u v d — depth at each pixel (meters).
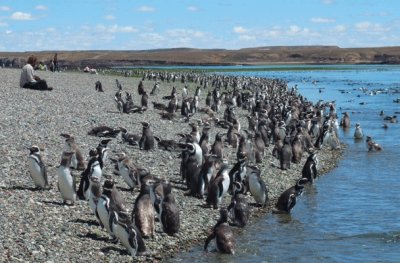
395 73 191.75
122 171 22.59
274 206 24.22
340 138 46.75
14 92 50.28
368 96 92.19
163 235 18.83
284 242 19.56
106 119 40.38
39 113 39.41
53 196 20.58
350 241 19.89
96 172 20.52
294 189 23.45
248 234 20.38
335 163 35.22
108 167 25.88
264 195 23.91
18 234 16.61
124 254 16.64
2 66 142.25
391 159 36.62
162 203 18.95
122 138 32.38
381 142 44.28
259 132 37.38
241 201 21.45
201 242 18.83
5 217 17.73
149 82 100.62
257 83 109.31
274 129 40.41
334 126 46.31
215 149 29.30
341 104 77.81
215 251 18.09
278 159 34.03
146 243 17.89
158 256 17.08
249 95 69.81
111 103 50.91
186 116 45.06
